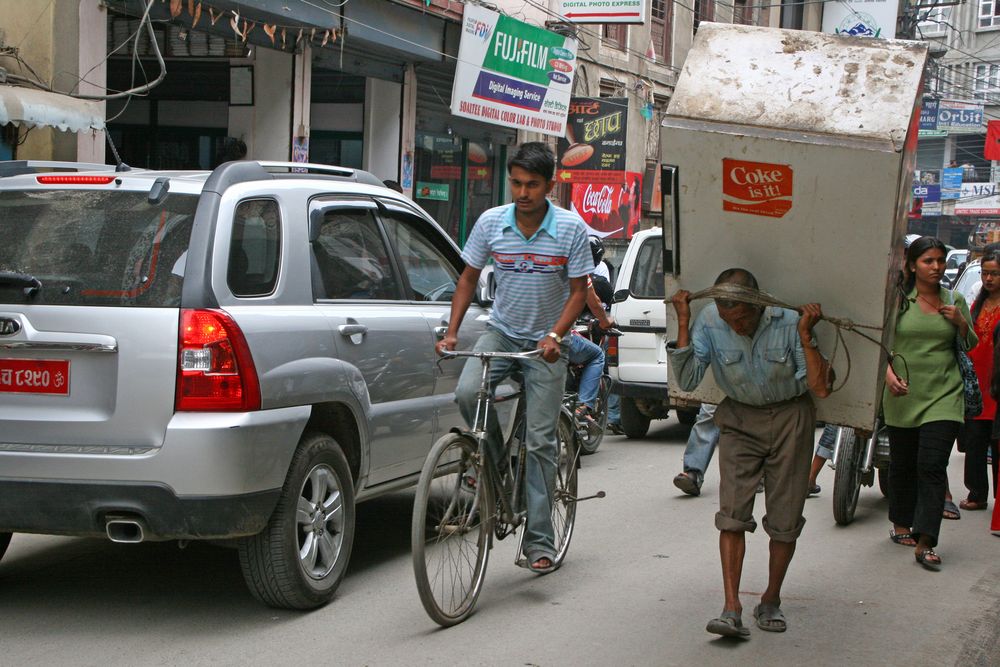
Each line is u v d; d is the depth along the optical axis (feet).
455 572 15.85
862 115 13.07
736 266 14.85
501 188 64.34
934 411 20.06
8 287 14.88
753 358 14.82
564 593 17.47
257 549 15.23
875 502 26.09
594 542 20.90
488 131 61.62
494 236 16.62
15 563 18.69
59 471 14.28
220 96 46.16
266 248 15.85
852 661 14.67
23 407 14.70
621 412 33.88
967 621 16.66
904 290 20.68
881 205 13.25
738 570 15.51
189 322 14.30
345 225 17.99
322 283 16.80
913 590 18.35
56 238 15.38
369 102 51.62
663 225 14.83
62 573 18.10
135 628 15.23
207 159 46.75
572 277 16.47
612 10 60.39
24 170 17.10
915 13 95.09
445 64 53.57
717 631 15.03
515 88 55.52
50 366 14.62
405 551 19.80
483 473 16.30
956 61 179.42
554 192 68.59
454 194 59.41
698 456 24.70
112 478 14.17
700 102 13.73
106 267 14.92
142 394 14.26
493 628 15.56
